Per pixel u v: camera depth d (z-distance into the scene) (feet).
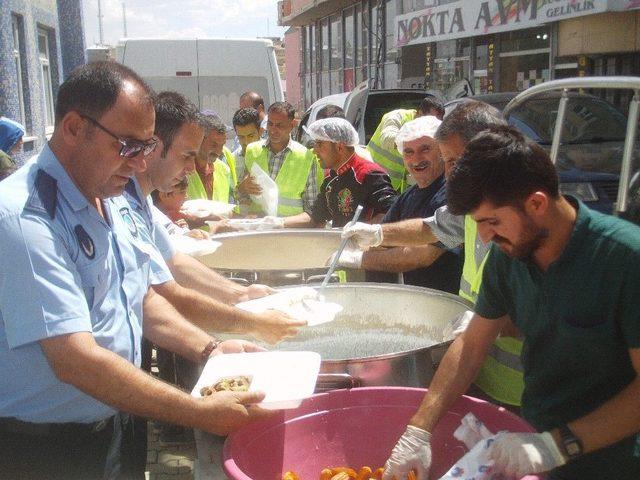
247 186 16.57
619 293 5.32
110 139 5.95
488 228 5.52
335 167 14.39
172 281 8.34
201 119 8.96
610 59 33.50
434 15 48.26
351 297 9.50
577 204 5.63
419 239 9.92
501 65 43.09
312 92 96.58
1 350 5.90
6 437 6.14
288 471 6.51
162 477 11.57
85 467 6.37
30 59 34.91
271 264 13.00
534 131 21.12
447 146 8.36
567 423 5.56
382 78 66.95
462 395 6.61
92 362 5.71
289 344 8.82
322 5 78.18
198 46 28.89
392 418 6.73
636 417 5.32
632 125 7.18
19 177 5.93
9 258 5.60
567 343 5.61
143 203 8.77
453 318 8.43
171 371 11.89
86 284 6.08
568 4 32.76
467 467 5.53
